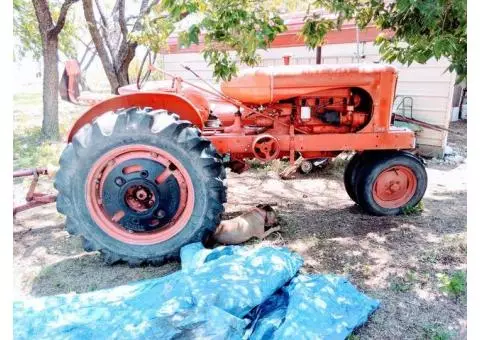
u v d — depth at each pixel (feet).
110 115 9.26
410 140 11.66
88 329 6.51
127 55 24.21
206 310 6.50
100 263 9.80
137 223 9.52
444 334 6.90
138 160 9.27
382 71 11.12
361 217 12.30
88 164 9.06
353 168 12.63
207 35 8.30
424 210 12.87
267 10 8.97
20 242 10.93
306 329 6.45
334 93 11.46
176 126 9.13
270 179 16.83
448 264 9.41
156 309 6.85
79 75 11.40
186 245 9.52
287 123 11.58
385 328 7.17
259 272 7.68
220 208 9.58
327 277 7.95
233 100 11.33
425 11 7.01
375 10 10.44
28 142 23.75
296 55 22.90
